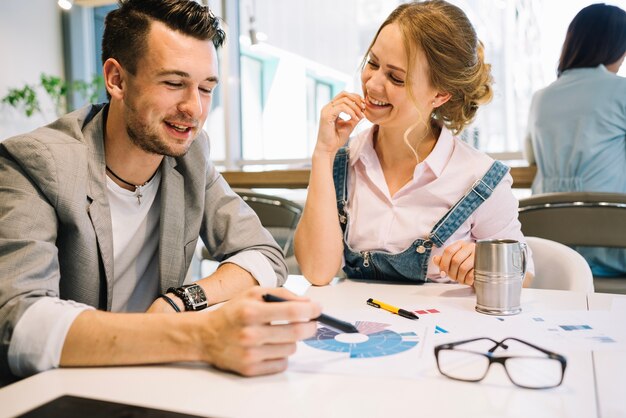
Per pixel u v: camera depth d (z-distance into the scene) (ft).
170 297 3.17
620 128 6.88
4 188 2.80
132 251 3.51
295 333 2.02
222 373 2.04
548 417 1.63
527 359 2.12
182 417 1.63
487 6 9.12
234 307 2.02
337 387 1.88
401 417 1.64
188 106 2.99
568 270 3.80
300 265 4.02
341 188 4.33
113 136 3.24
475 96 4.09
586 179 7.01
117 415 1.64
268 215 7.18
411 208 4.01
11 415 1.67
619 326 2.55
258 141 12.08
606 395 1.78
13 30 12.32
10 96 12.03
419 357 2.17
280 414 1.67
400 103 3.79
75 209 2.94
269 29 11.61
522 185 8.03
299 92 11.46
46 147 2.91
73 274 3.11
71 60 13.62
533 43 8.95
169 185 3.51
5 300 2.30
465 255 3.42
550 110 7.25
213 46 3.06
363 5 10.57
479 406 1.71
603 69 6.91
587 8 6.98
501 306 2.81
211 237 3.99
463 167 3.96
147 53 2.88
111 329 2.13
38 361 2.11
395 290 3.55
